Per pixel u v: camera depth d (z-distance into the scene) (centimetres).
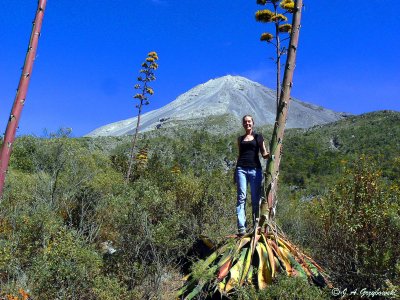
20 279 499
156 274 560
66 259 495
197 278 485
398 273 485
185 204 798
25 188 845
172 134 13162
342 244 547
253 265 485
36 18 390
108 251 670
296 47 538
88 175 922
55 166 932
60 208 795
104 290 488
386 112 12744
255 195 566
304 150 9506
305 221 834
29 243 559
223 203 799
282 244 507
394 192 582
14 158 1109
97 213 757
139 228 625
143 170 1723
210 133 15388
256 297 398
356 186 587
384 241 516
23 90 377
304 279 420
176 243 611
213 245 627
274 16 1117
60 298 472
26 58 382
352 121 12781
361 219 543
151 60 2136
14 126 370
